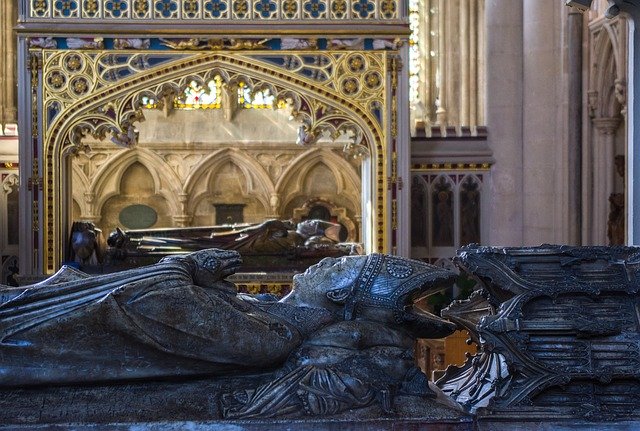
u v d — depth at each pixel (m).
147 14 20.00
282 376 5.70
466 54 30.03
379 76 20.23
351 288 6.09
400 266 6.19
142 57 20.03
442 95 30.23
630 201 10.69
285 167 30.73
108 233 30.69
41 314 5.63
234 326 5.67
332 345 5.82
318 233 20.12
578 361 5.75
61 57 19.97
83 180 30.27
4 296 5.88
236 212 30.88
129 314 5.56
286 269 19.66
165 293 5.61
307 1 20.12
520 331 5.82
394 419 5.45
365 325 5.93
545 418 5.51
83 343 5.62
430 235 21.64
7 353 5.60
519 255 6.29
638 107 10.52
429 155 21.52
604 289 5.99
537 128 21.19
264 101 31.20
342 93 20.19
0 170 21.44
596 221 20.39
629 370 5.69
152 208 30.81
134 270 5.80
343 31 20.09
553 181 21.16
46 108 19.97
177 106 31.06
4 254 21.48
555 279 6.11
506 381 5.88
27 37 19.89
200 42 20.03
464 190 21.69
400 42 20.16
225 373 5.81
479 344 6.90
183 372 5.72
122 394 5.65
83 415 5.47
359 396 5.56
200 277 5.97
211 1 20.03
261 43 20.11
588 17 20.30
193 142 30.47
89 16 19.95
